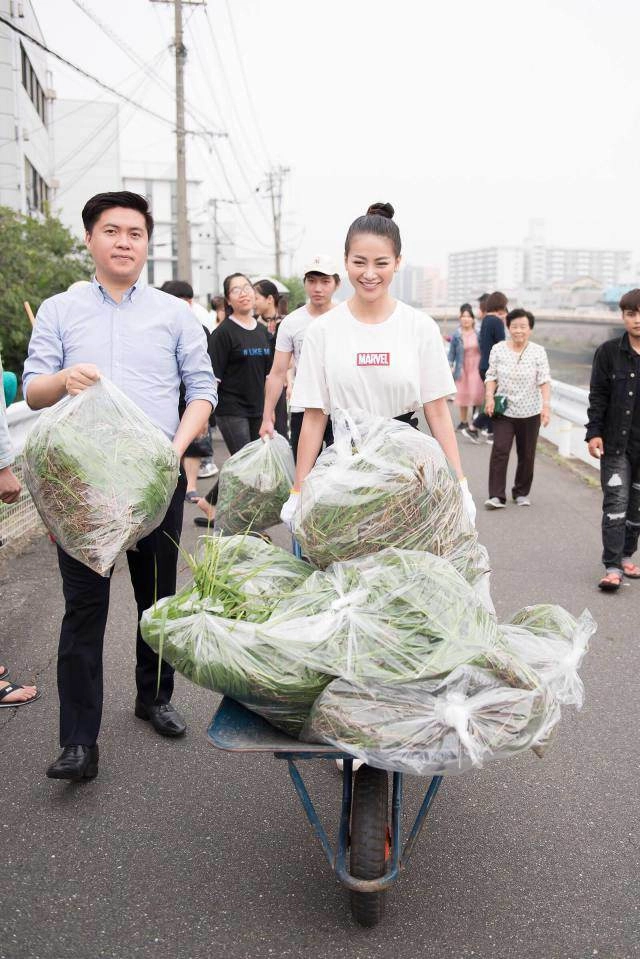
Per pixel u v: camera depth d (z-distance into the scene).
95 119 56.38
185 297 7.71
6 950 2.38
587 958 2.38
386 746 2.16
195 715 3.83
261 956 2.38
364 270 3.03
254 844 2.91
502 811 3.12
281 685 2.26
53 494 2.79
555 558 6.43
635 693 4.09
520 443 8.13
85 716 3.20
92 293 3.23
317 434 3.29
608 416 5.60
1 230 15.20
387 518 2.54
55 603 5.23
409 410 3.23
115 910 2.56
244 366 6.79
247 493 4.66
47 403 3.09
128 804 3.13
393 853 2.39
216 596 2.51
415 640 2.26
